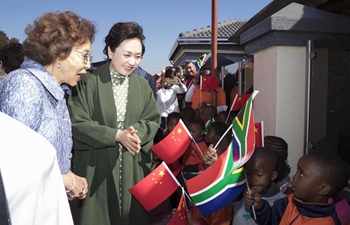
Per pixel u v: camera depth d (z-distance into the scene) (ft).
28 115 4.60
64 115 5.67
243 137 5.47
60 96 5.18
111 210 7.36
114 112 7.29
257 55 12.00
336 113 9.36
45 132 4.91
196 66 23.71
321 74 9.72
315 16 10.28
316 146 9.90
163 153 7.45
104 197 7.30
